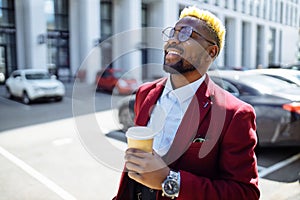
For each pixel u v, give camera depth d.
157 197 1.03
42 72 11.19
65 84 11.31
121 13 9.26
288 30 33.78
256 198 0.98
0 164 4.13
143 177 0.90
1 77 15.46
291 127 4.08
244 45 27.05
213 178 1.01
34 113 8.30
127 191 1.17
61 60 16.14
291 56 35.38
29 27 14.97
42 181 3.53
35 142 5.27
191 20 1.05
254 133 1.03
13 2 15.73
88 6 14.77
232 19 23.70
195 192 0.91
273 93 4.29
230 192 0.93
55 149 4.83
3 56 15.71
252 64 27.41
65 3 16.52
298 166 3.96
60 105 9.58
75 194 3.19
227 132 1.00
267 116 4.18
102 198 3.10
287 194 3.14
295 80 4.79
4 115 8.02
